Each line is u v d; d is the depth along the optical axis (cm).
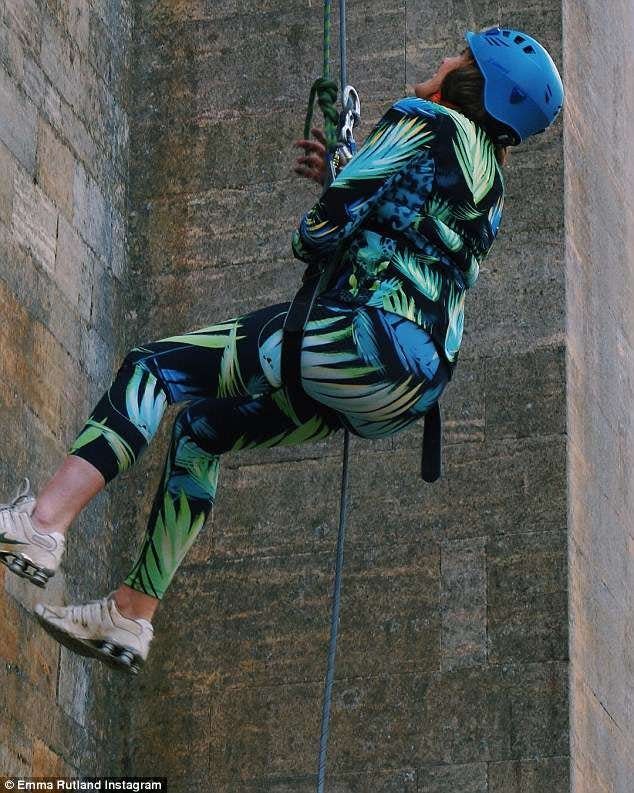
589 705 813
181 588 857
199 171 934
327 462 865
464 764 789
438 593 823
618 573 889
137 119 952
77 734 798
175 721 831
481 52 612
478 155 592
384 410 570
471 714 796
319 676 824
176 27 967
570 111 920
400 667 814
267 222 916
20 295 799
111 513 870
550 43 923
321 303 571
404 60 930
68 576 812
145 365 573
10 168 808
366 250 577
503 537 825
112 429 563
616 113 1014
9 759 730
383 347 562
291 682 826
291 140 930
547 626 803
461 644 810
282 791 806
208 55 957
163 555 603
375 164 573
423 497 845
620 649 873
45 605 587
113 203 916
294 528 856
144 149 945
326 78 650
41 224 831
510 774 781
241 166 930
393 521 844
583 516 849
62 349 833
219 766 818
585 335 894
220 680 835
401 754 798
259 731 821
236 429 603
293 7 956
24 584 764
